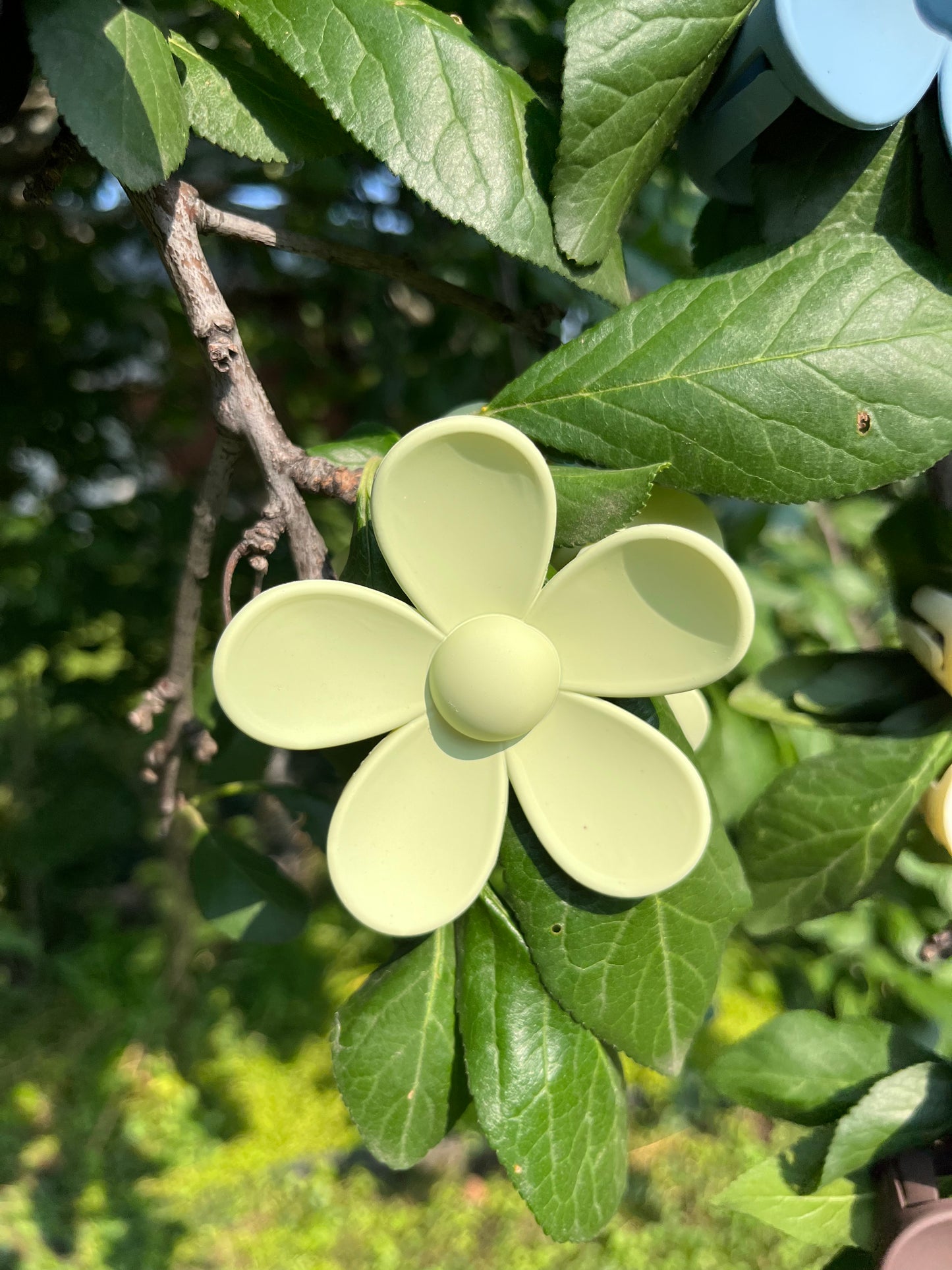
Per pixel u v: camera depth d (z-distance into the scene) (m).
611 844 0.13
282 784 0.25
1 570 0.43
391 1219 0.57
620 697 0.13
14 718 0.67
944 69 0.13
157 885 0.74
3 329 0.38
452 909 0.13
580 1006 0.14
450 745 0.13
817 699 0.17
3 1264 0.50
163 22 0.15
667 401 0.14
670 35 0.13
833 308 0.14
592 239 0.14
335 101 0.14
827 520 0.37
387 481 0.12
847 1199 0.16
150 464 0.47
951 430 0.13
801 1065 0.17
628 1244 0.55
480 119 0.14
